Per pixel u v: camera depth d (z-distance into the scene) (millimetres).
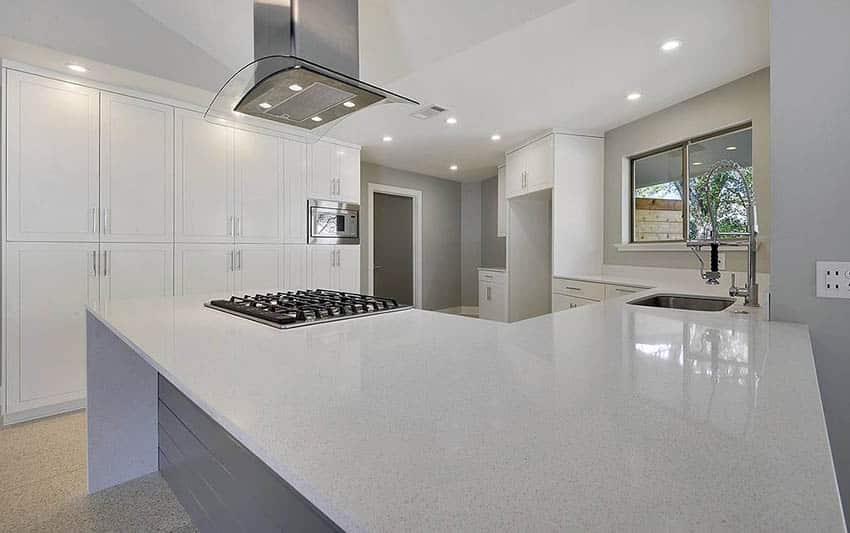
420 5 1919
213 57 2674
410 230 6207
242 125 3422
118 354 1890
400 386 734
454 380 767
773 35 1342
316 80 1452
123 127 2779
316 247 3965
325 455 484
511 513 370
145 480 1910
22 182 2420
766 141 2621
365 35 2162
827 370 1296
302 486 434
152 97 2904
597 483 416
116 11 2430
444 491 407
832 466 443
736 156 2898
